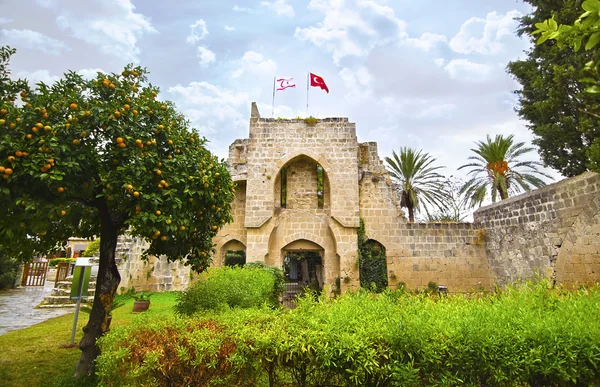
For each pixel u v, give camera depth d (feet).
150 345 13.43
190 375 13.00
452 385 12.12
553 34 11.85
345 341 11.99
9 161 16.83
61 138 18.85
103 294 22.75
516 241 59.21
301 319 14.25
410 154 102.42
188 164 23.25
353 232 67.87
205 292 25.54
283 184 74.54
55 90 20.81
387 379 12.29
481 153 92.63
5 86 20.16
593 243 43.91
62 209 18.52
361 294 19.04
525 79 60.13
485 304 16.88
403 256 70.44
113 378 13.09
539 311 14.56
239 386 12.98
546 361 11.49
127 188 19.24
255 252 66.80
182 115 26.73
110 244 23.48
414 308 15.17
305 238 69.72
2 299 66.74
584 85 49.03
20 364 25.07
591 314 13.82
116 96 22.45
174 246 23.81
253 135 72.02
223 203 25.93
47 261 103.19
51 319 43.96
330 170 70.54
